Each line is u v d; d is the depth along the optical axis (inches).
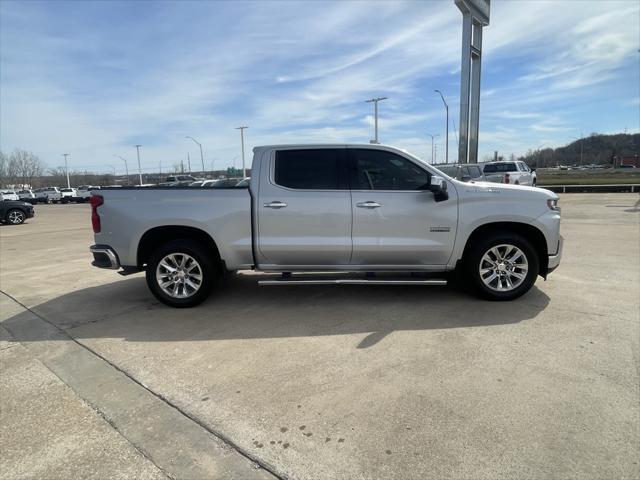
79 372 140.9
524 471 91.4
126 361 147.9
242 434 106.4
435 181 188.1
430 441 101.7
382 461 95.6
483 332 166.1
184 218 196.2
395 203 195.0
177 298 203.0
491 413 112.3
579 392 121.3
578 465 92.7
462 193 196.1
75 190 2124.8
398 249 197.2
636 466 92.0
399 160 198.8
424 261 201.5
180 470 94.8
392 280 196.9
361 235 196.7
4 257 366.0
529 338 159.3
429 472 91.8
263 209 195.6
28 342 166.2
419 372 135.3
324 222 195.9
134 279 269.7
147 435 107.1
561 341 156.0
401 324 176.9
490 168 983.6
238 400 121.8
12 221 757.9
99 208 199.9
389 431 105.9
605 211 646.5
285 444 102.3
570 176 2260.1
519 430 105.0
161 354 153.1
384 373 135.3
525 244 196.9
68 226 677.9
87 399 124.2
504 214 194.7
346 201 195.2
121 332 175.0
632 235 398.3
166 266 202.4
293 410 116.0
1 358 152.3
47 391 129.0
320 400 120.6
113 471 94.7
